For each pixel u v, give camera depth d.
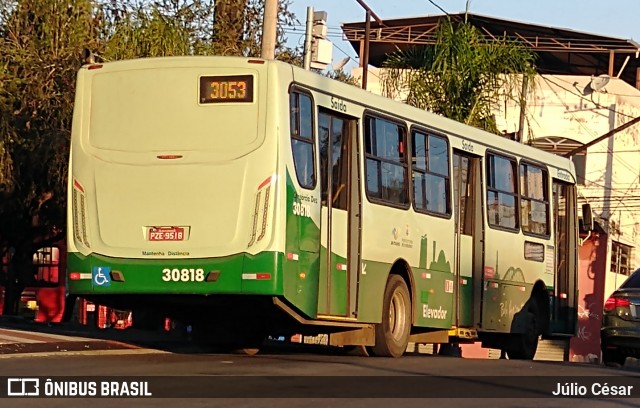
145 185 14.45
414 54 28.61
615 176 41.25
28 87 24.28
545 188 22.08
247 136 14.11
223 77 14.30
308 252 14.57
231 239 14.05
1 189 24.34
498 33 42.66
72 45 24.73
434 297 17.92
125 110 14.68
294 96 14.43
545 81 41.28
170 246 14.27
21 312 29.50
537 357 36.06
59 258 29.77
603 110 41.16
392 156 16.80
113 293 14.51
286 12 29.20
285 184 14.07
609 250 40.97
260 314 15.55
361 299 15.84
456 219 18.72
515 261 20.66
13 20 25.06
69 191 14.91
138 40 24.50
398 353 16.88
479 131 19.61
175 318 16.44
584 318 41.09
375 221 16.17
